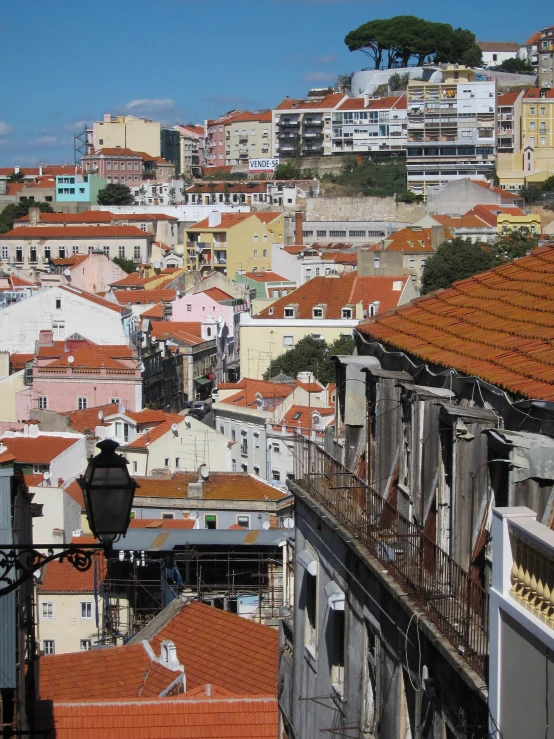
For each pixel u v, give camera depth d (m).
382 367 24.45
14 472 29.94
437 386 21.05
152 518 74.69
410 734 19.03
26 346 139.00
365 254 179.88
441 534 18.89
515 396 17.95
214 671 41.84
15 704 28.05
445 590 18.08
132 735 33.91
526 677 13.80
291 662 28.22
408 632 18.80
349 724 22.19
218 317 166.12
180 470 87.19
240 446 108.31
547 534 13.66
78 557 16.33
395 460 21.88
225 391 113.12
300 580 26.70
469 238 177.12
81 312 137.00
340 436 25.94
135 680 40.75
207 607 45.41
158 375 137.50
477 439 17.75
